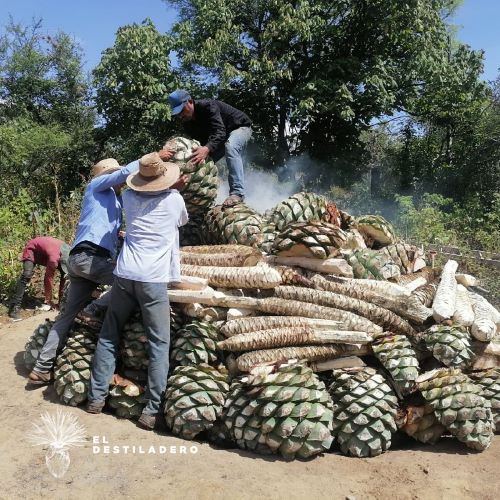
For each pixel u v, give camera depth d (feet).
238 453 12.98
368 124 70.28
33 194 55.21
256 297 15.87
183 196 18.11
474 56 66.69
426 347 14.99
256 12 64.85
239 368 14.11
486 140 70.13
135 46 61.52
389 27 62.03
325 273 16.22
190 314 15.28
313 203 18.49
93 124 80.69
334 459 12.91
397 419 13.74
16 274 30.53
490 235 45.73
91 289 16.17
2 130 59.11
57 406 14.87
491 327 15.16
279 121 68.95
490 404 14.20
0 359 18.79
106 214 16.16
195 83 64.34
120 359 15.14
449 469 12.59
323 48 65.51
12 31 82.28
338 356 14.35
